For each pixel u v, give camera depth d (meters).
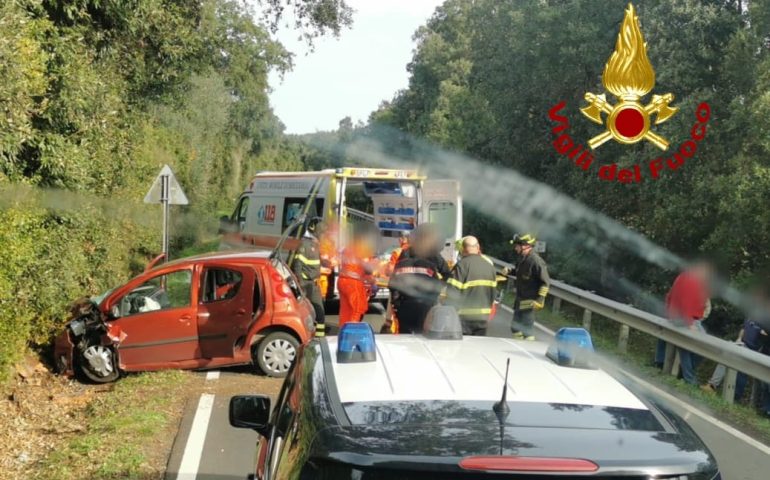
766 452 7.36
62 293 9.98
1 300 8.06
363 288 11.32
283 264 10.36
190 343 9.84
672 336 10.49
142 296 10.04
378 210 16.16
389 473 2.23
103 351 9.66
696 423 8.34
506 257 24.70
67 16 10.95
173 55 15.03
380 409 2.57
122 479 6.28
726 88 14.01
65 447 7.18
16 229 8.12
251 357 9.83
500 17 22.03
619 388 2.96
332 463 2.29
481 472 2.19
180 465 6.64
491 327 14.04
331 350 3.37
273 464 3.06
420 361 3.15
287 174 17.20
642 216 15.68
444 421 2.47
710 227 13.16
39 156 9.44
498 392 2.76
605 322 16.22
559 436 2.39
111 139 12.71
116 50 12.84
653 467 2.26
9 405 8.53
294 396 3.20
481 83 26.50
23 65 7.67
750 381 11.15
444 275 9.60
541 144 21.36
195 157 32.03
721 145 13.38
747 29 13.54
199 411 8.23
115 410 8.20
